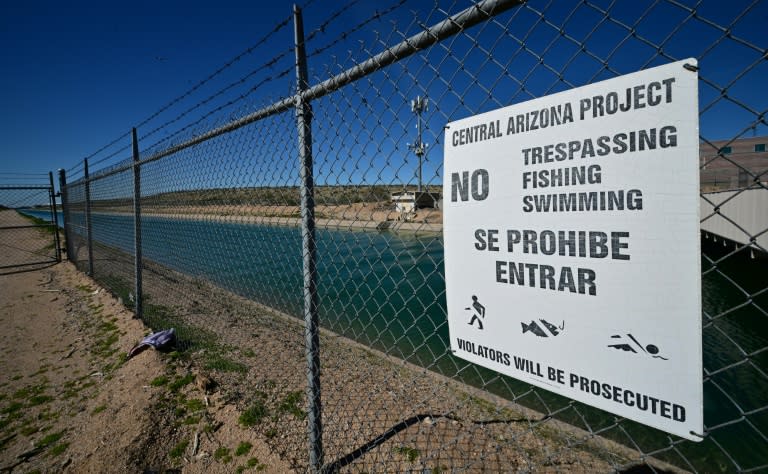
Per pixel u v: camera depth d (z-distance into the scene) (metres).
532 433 2.90
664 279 1.02
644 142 1.03
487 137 1.36
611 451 2.73
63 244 16.64
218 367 4.10
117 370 4.13
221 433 2.89
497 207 1.35
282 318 5.98
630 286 1.08
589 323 1.16
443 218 1.53
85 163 8.45
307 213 2.12
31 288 8.55
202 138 3.36
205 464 2.57
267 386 3.67
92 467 2.57
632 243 1.07
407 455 2.58
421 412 3.15
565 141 1.17
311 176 2.13
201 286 7.16
